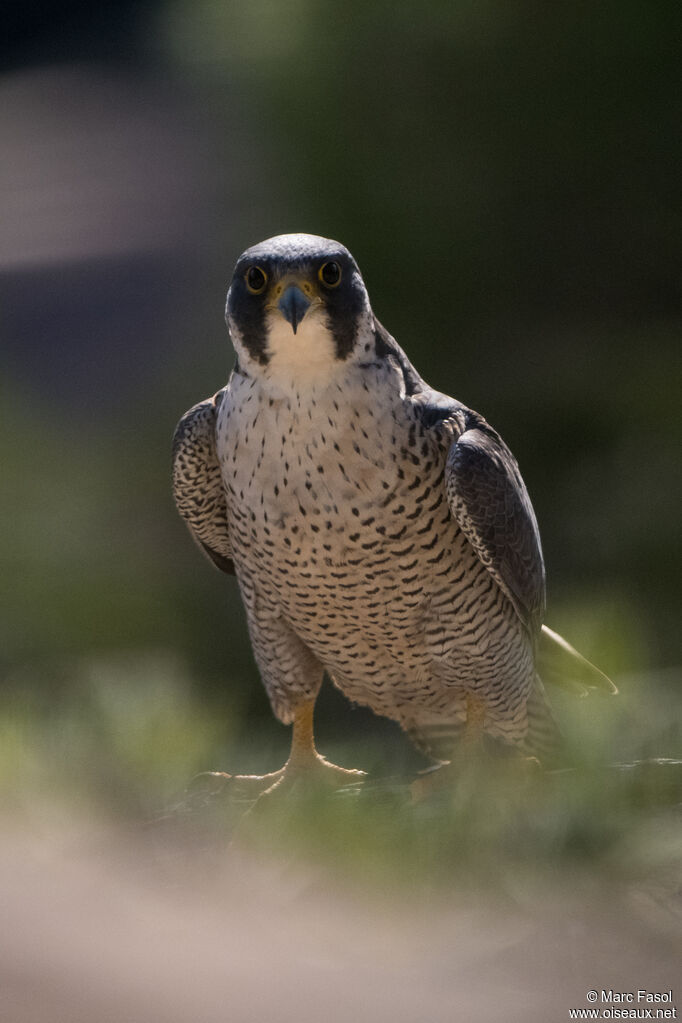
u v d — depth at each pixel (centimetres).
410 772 872
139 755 783
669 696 823
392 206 1627
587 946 520
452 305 1672
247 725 1467
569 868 580
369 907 566
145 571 1747
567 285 1680
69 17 7206
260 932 548
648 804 643
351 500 771
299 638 864
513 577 825
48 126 5903
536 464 1650
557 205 1648
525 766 753
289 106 1652
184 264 3416
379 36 1608
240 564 848
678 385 1591
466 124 1611
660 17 1541
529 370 1673
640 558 1525
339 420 762
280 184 1716
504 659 845
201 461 853
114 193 4475
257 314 754
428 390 827
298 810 655
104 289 3422
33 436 1872
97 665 1310
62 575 1636
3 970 476
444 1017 464
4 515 1706
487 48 1577
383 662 859
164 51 1839
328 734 1502
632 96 1577
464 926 542
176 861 646
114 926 539
